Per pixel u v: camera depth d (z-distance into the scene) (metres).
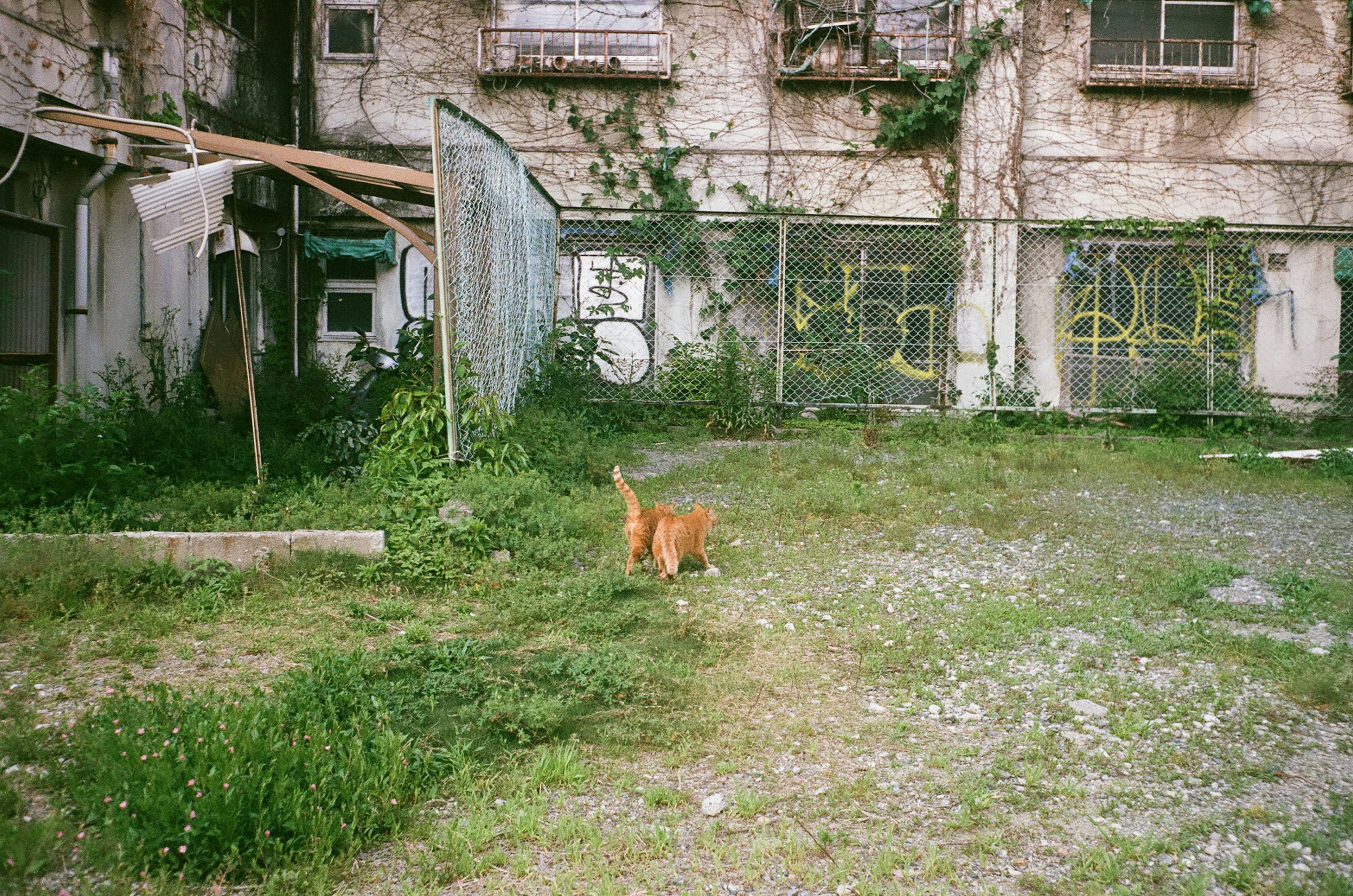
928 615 5.09
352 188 9.16
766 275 13.59
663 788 3.24
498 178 8.73
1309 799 3.20
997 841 2.95
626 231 13.61
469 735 3.55
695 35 13.74
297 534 5.56
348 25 13.62
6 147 8.55
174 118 10.19
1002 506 7.67
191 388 10.09
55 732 3.41
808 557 6.16
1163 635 4.71
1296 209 13.82
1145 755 3.51
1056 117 13.84
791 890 2.71
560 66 13.48
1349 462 9.59
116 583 4.96
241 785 2.83
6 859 2.63
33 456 6.42
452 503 6.13
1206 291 13.42
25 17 8.40
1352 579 5.75
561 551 5.88
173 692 3.49
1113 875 2.75
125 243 9.90
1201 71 13.73
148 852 2.71
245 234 11.67
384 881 2.74
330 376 12.12
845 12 13.62
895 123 13.59
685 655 4.44
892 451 10.66
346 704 3.60
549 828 2.98
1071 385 13.66
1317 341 13.55
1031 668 4.36
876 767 3.45
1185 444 11.39
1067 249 13.31
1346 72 13.74
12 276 8.66
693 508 6.36
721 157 13.77
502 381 8.86
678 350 13.06
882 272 13.65
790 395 13.26
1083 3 13.66
